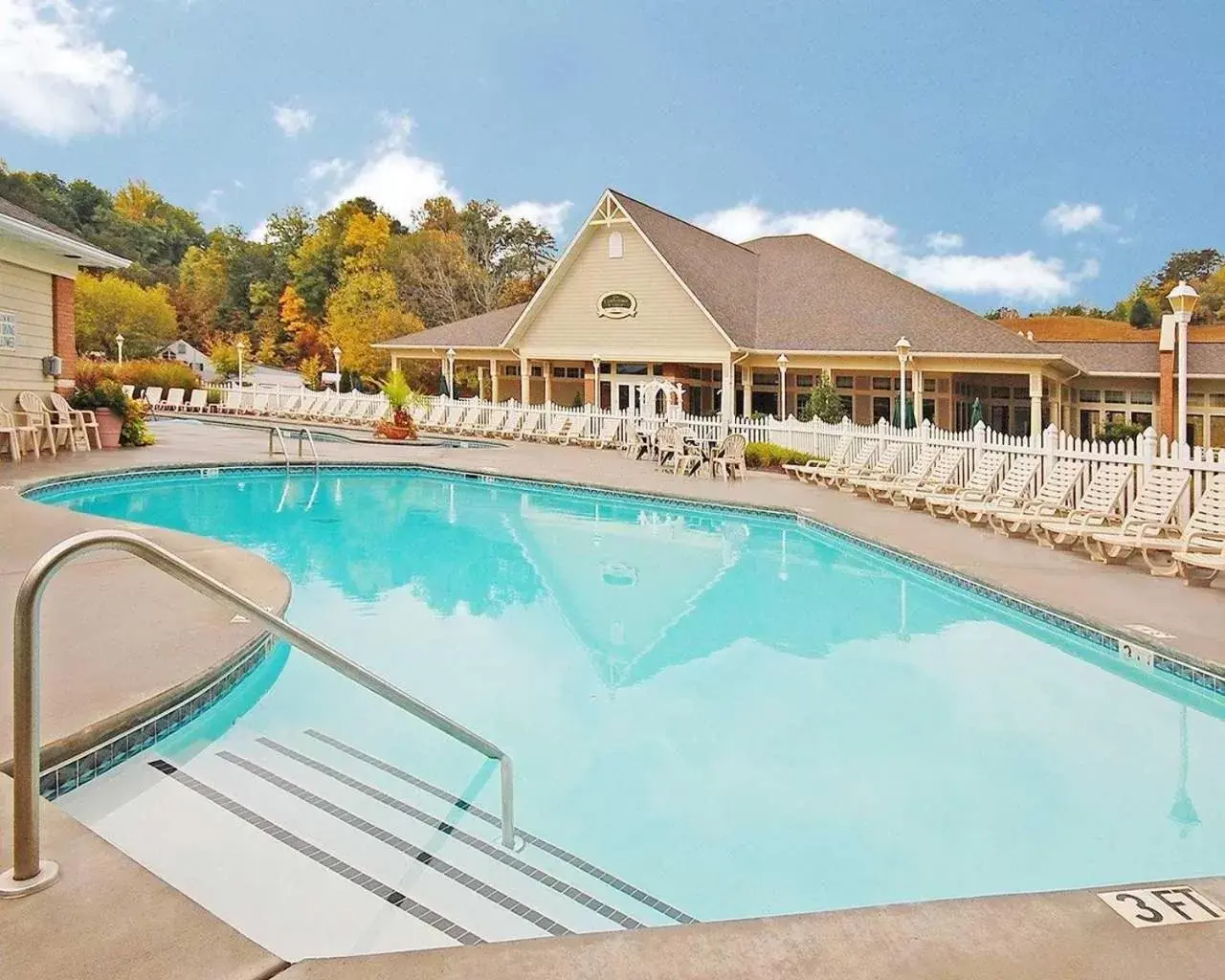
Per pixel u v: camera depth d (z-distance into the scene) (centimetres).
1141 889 276
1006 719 570
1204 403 2617
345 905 337
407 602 865
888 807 448
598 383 2933
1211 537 860
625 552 1147
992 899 269
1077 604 745
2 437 1563
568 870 376
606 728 547
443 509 1479
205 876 352
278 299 7050
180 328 7112
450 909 339
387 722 526
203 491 1560
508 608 851
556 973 229
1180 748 524
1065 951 241
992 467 1348
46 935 237
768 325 2770
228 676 527
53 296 1764
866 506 1399
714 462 1852
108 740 425
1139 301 5800
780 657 705
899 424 2538
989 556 977
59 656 514
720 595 919
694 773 484
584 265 2891
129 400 2005
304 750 479
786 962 234
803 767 496
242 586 714
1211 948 244
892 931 249
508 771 397
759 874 382
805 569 1049
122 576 719
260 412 3769
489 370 3903
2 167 7731
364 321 5291
